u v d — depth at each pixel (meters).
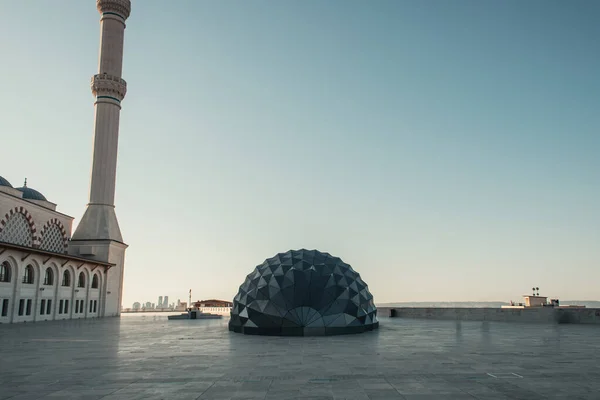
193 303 84.19
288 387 10.45
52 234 56.78
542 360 14.52
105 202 61.00
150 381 11.20
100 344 20.28
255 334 25.00
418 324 34.31
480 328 29.23
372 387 10.42
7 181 51.03
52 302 45.41
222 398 9.39
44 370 12.94
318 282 25.89
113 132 63.25
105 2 64.94
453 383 10.84
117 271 60.94
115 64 64.69
